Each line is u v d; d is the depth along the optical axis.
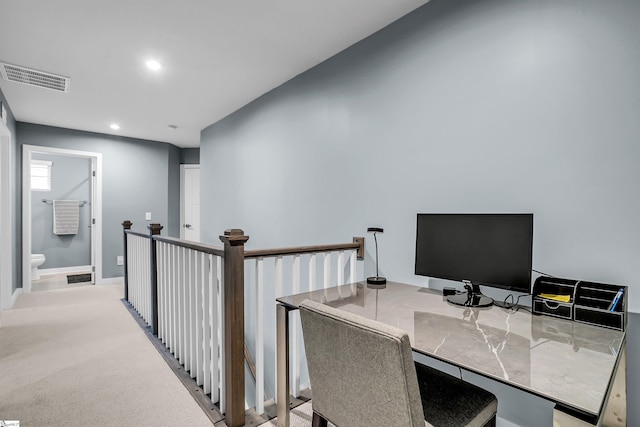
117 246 5.41
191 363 2.26
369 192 2.41
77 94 3.53
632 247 1.37
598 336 1.18
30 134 4.63
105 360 2.51
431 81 2.04
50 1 2.02
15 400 1.98
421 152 2.09
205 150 4.86
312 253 2.10
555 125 1.56
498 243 1.50
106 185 5.29
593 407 0.76
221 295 1.87
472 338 1.16
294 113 3.12
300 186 3.04
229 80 3.19
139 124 4.69
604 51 1.43
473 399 1.21
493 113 1.77
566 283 1.43
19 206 4.54
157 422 1.78
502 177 1.73
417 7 2.11
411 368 0.89
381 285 2.03
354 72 2.53
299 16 2.20
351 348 1.00
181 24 2.28
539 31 1.61
